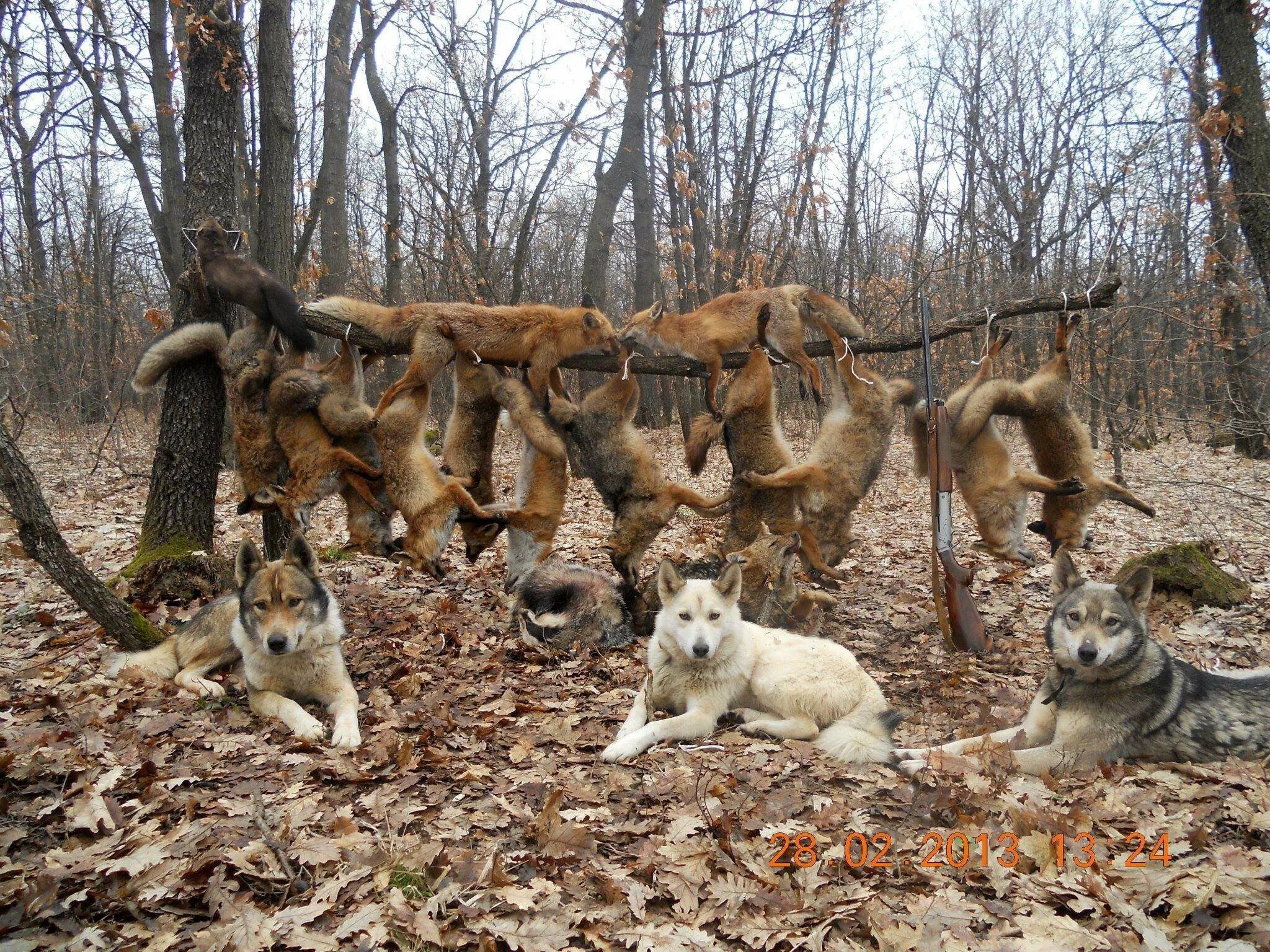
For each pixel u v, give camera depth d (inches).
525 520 266.8
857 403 275.6
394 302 697.0
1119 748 168.2
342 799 150.9
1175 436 752.3
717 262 742.5
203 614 220.2
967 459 274.7
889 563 360.5
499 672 224.7
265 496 261.3
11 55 417.4
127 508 446.3
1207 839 133.7
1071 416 274.8
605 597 256.4
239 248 292.4
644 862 129.5
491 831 140.6
